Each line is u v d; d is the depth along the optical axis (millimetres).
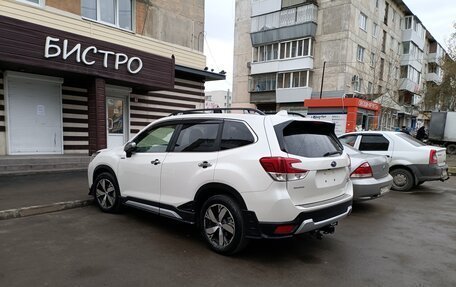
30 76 9211
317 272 3543
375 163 6125
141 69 10688
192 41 13508
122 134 11930
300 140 3879
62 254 3773
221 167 3871
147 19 11836
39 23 9031
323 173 3891
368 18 30031
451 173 12031
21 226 4688
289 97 29828
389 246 4379
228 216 3855
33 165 8469
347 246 4344
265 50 31828
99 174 5641
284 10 29875
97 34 10375
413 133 35750
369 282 3338
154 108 12750
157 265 3588
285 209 3469
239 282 3271
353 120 15086
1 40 7625
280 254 4016
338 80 27766
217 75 14250
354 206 6656
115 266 3518
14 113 9227
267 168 3527
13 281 3117
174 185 4395
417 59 40656
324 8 28406
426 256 4055
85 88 10648
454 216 5961
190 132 4473
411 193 7996
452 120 21938
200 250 4051
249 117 3957
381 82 33531
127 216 5352
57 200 5773
